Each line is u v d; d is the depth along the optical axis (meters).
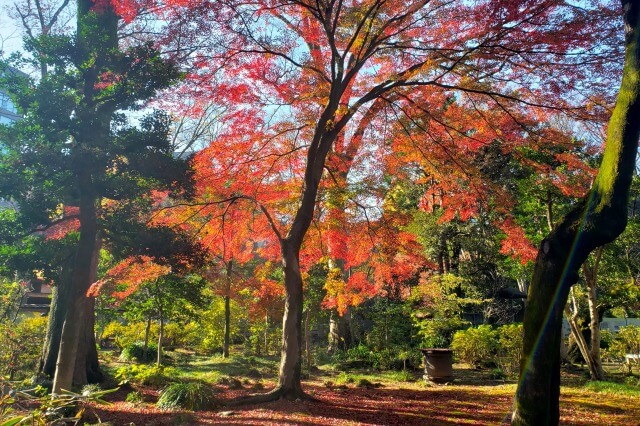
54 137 6.66
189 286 13.78
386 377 13.55
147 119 7.27
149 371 10.43
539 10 7.39
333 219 11.88
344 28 9.67
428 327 15.30
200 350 20.12
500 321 19.48
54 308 9.75
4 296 12.82
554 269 5.21
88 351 10.14
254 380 12.02
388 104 11.20
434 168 11.65
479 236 18.91
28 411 3.27
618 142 4.93
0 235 6.53
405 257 12.78
